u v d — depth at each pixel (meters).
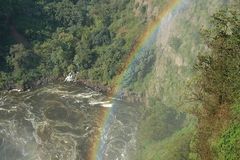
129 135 53.69
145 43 70.25
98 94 67.00
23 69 69.62
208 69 18.56
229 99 17.80
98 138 53.12
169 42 65.00
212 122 18.12
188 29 62.72
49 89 67.81
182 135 38.44
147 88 64.31
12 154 49.44
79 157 49.31
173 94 58.44
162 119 49.97
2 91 66.31
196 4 63.66
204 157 17.95
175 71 61.19
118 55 70.94
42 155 49.06
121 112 61.00
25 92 66.50
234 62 17.94
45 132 53.78
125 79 67.38
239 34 17.94
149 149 46.59
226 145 16.59
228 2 56.19
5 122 56.03
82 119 57.88
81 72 71.25
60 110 60.25
